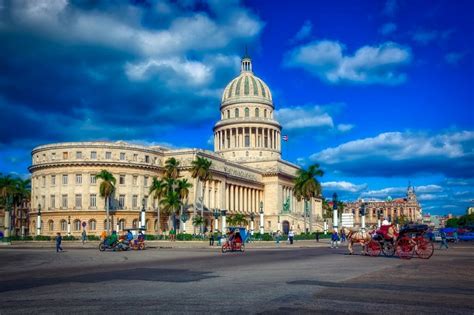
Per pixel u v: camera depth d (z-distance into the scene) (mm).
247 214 151875
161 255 45406
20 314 14258
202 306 15227
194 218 114125
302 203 183625
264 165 170000
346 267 28672
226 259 38250
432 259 35500
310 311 14367
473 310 14617
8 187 115188
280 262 33875
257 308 14828
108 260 38375
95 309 14945
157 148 135375
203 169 108375
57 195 116812
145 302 16094
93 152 117438
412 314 13984
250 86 185125
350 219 80312
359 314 13961
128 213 117250
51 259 40562
